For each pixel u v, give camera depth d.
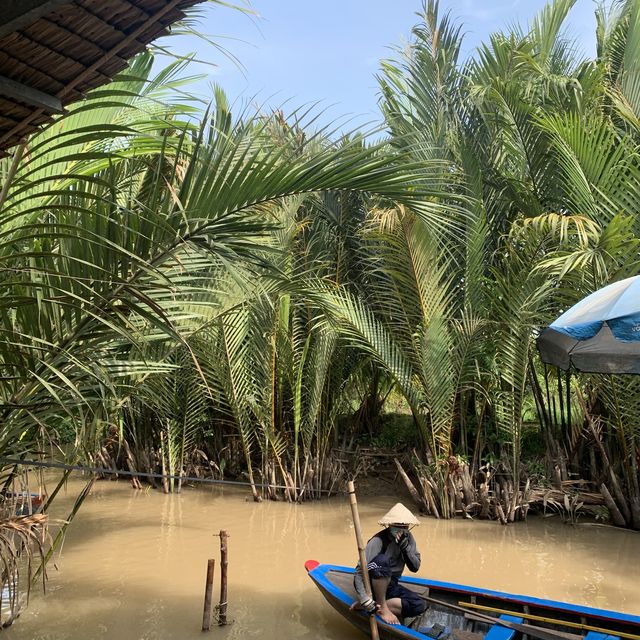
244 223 4.41
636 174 9.35
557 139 9.85
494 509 10.09
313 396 11.20
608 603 6.72
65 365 4.51
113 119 4.84
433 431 10.34
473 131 11.85
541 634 5.07
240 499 11.59
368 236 10.66
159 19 2.66
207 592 5.91
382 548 5.67
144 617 6.17
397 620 5.45
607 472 10.02
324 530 9.59
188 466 12.48
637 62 11.48
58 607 6.42
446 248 10.26
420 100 11.84
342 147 4.43
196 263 4.89
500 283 9.98
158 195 4.25
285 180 4.34
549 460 10.59
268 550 8.55
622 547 8.72
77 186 4.88
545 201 11.04
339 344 11.74
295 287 7.78
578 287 9.24
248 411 11.61
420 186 4.86
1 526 4.55
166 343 6.46
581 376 10.16
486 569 7.84
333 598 5.84
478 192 10.65
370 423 13.35
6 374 4.52
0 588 4.59
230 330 10.63
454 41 12.13
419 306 10.31
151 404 11.34
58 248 4.78
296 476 11.47
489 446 10.84
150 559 8.11
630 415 9.31
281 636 5.77
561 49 13.15
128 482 12.97
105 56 2.68
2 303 4.27
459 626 5.64
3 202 3.76
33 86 2.74
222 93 9.19
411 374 10.66
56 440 4.90
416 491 10.66
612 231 8.40
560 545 8.81
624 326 3.84
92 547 8.62
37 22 2.41
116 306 4.30
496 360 10.60
